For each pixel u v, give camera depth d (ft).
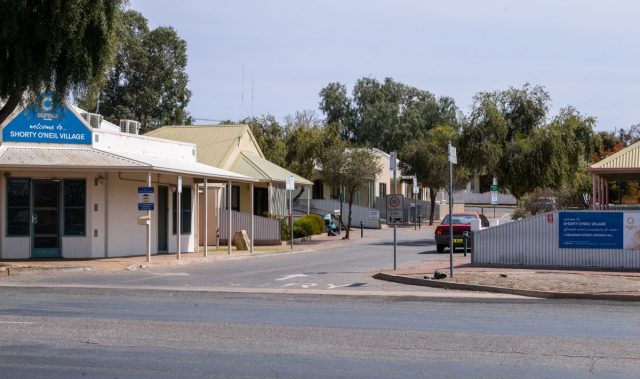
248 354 33.19
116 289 59.98
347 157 137.28
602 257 74.54
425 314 46.37
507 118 130.41
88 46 70.49
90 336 37.40
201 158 129.39
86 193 86.53
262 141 167.84
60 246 86.22
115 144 91.97
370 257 95.14
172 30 204.95
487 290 59.26
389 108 279.28
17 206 84.74
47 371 29.76
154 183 94.89
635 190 163.53
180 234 93.45
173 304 50.83
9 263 78.38
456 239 99.19
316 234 139.54
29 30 68.03
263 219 122.01
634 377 29.14
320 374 29.43
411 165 187.11
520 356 33.04
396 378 28.86
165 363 31.30
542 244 76.59
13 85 69.72
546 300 54.13
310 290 59.98
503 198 276.00
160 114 203.10
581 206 145.07
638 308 49.78
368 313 46.78
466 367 30.78
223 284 64.69
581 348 34.94
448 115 303.48
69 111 86.74
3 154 81.56
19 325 40.68
